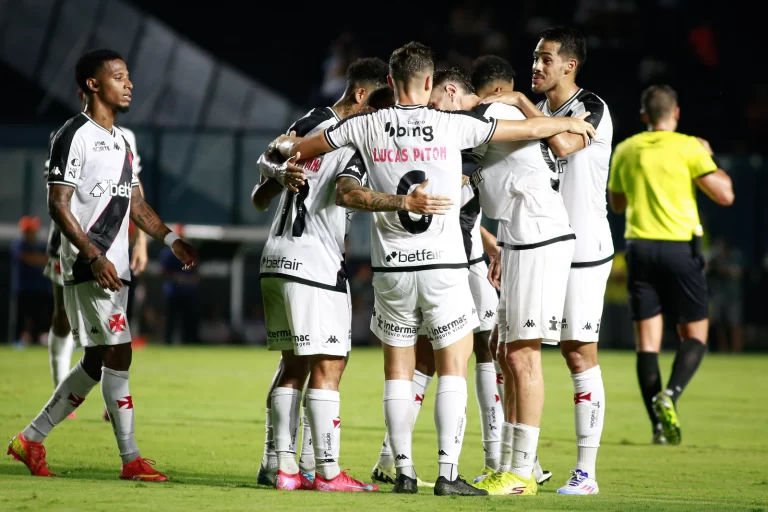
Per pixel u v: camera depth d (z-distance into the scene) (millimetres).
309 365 17797
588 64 81000
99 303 18344
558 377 43844
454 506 14516
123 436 17859
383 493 16234
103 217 18703
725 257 64375
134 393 33500
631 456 22984
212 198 64875
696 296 27531
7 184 62719
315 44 92250
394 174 16203
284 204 17469
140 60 78062
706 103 80938
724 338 64438
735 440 25938
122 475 17797
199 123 77312
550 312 17219
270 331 17625
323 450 16969
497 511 14055
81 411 28109
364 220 64625
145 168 64625
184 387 35812
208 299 64625
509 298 17422
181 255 20047
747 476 19953
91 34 78688
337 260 17188
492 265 18922
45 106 78375
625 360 54250
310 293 16953
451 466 16156
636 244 27922
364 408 30750
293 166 16688
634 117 77562
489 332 19938
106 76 18750
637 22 82875
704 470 20797
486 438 19703
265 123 77000
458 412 16219
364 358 53406
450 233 16359
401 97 16500
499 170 17453
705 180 27875
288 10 92688
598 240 18391
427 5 91688
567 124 16984
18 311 55719
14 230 62281
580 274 18297
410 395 16703
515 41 83750
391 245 16297
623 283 63531
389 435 16641
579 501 15484
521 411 17312
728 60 86062
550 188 17422
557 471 20812
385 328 16688
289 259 17047
